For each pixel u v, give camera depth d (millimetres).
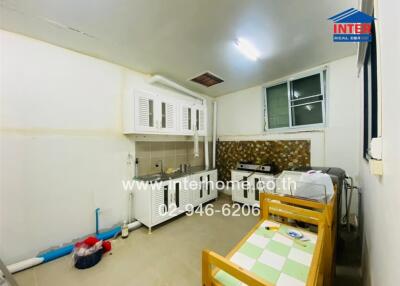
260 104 3689
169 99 3037
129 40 2096
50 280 1717
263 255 1083
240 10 1627
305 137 3061
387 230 740
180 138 3770
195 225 2791
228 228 2689
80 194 2350
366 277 1366
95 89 2492
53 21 1747
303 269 969
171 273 1793
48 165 2109
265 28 1893
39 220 2047
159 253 2113
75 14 1656
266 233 1312
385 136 757
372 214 1230
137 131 2590
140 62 2660
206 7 1587
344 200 2561
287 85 3297
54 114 2150
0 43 1834
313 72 2904
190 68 2891
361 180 2227
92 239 2139
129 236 2488
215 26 1853
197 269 1847
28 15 1655
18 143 1930
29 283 1681
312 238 1245
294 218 1396
